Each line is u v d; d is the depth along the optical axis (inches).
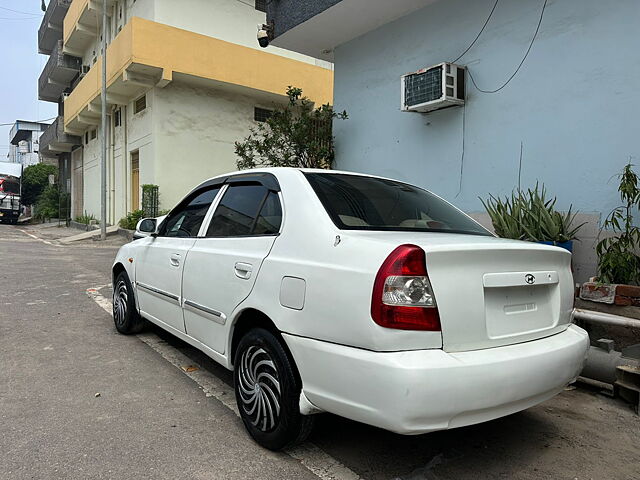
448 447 120.3
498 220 219.9
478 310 96.3
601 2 209.9
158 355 185.2
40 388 149.7
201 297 142.9
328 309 98.7
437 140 284.2
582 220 216.2
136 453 112.9
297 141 358.3
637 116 199.0
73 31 837.2
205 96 636.1
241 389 123.3
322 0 298.2
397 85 310.2
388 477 106.3
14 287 317.4
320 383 99.6
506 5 247.0
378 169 326.6
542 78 232.2
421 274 91.4
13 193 1171.3
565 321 117.3
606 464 113.3
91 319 238.8
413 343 89.9
